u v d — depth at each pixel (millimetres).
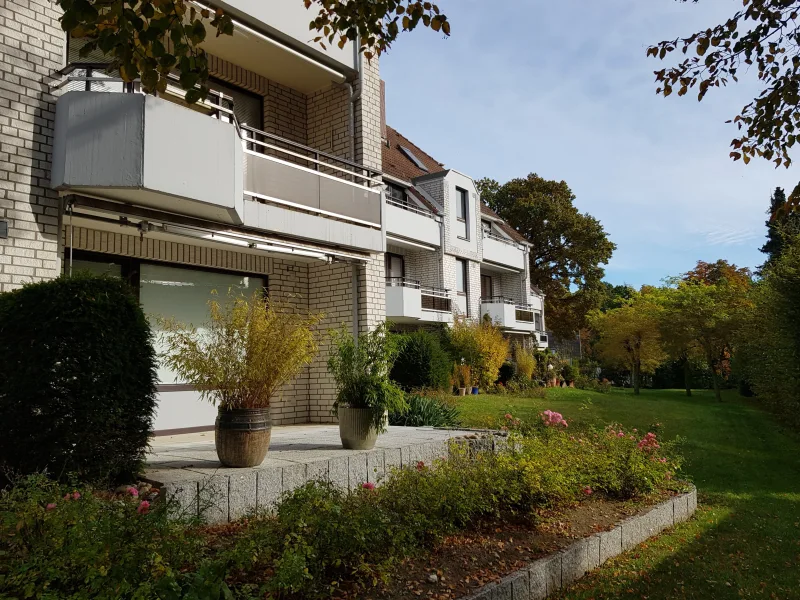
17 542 3178
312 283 11281
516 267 33375
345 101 11242
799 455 13609
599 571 5457
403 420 11391
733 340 24297
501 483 6023
